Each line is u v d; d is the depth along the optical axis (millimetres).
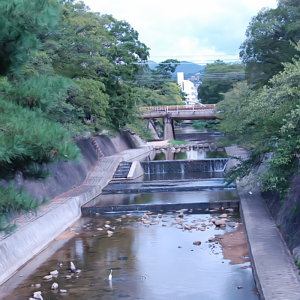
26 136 6906
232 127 28172
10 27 7449
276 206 18094
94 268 14664
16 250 15148
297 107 13570
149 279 13336
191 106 77500
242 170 18219
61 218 20625
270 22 32250
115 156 42906
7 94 8133
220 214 22812
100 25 41469
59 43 27969
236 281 12711
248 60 35812
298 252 11945
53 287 12766
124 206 24516
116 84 42969
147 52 53906
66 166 29469
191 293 12016
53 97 8680
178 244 17203
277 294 9586
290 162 14062
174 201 25125
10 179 8594
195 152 61156
